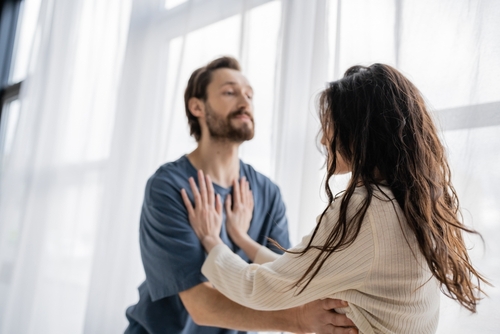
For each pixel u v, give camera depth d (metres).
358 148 0.81
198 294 1.12
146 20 1.94
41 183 2.21
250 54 1.49
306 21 1.40
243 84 1.32
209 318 1.10
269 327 1.02
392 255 0.75
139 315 1.26
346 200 0.77
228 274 0.97
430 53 1.10
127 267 1.70
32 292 2.10
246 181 1.34
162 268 1.17
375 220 0.75
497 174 0.97
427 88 1.08
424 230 0.74
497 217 0.96
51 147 2.22
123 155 1.83
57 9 2.40
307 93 1.36
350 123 0.83
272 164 1.38
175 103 1.66
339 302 0.86
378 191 0.78
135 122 1.84
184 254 1.15
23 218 2.21
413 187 0.77
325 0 1.31
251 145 1.46
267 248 1.24
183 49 1.68
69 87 2.27
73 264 2.04
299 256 0.83
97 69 2.15
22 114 2.45
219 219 1.22
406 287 0.75
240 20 1.52
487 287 0.96
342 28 1.25
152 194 1.25
